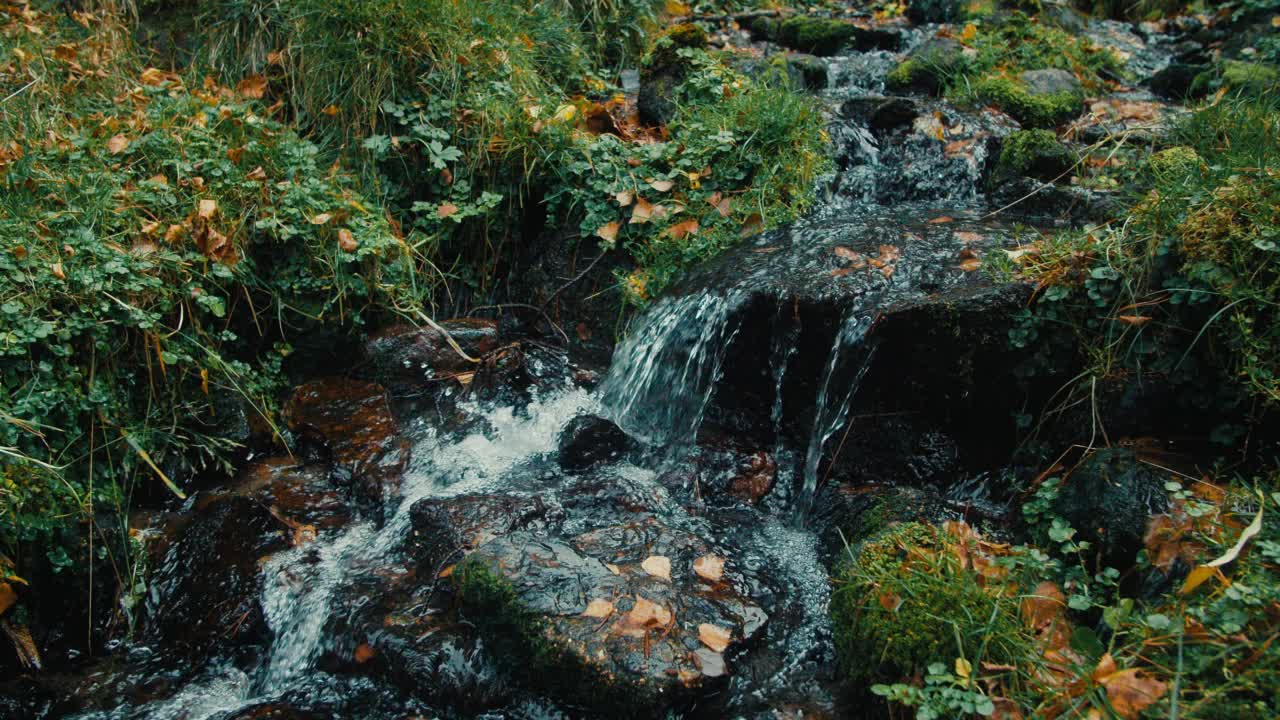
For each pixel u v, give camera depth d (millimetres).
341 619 2555
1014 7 5863
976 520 2639
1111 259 2768
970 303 2783
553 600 2322
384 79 4168
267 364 3572
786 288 3127
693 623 2361
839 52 5820
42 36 4402
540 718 2246
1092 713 1779
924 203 4039
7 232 2934
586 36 5234
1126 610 2004
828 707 2223
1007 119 4551
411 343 3682
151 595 2832
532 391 3711
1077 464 2605
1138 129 4195
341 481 3223
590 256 4098
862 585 2273
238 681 2580
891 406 2994
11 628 2592
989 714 1828
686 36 4723
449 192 4152
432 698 2309
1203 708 1711
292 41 4418
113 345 3014
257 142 3785
